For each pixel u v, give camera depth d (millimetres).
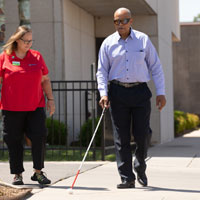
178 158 11039
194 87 33312
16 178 6820
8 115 6594
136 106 6504
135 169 6734
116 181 7285
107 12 16234
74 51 14742
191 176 8008
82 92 15133
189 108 33344
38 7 13938
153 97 16500
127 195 6156
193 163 9992
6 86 6504
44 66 6699
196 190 6574
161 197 6023
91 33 16547
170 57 20172
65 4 14047
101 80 6609
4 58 6520
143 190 6531
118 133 6586
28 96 6496
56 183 7062
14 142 6691
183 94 33438
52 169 8578
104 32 16906
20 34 6379
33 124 6617
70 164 9383
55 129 12750
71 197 6035
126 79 6480
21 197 5945
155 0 16391
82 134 13188
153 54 6641
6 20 14086
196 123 29094
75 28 14914
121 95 6477
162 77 6707
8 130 6637
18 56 6512
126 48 6492
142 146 6562
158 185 6980
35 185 6820
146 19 16812
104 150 10211
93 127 10523
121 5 15203
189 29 33281
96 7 15461
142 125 6520
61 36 13828
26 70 6453
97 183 7105
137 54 6477
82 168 8773
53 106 6867
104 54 6598
